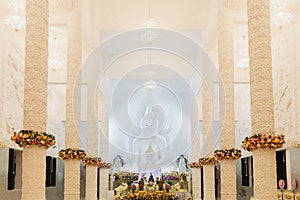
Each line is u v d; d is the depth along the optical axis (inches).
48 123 685.9
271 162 282.5
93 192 581.0
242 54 572.4
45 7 300.4
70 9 485.7
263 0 297.4
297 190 454.6
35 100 287.9
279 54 517.0
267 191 280.1
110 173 844.6
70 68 471.8
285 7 428.1
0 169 445.7
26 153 279.3
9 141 469.7
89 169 586.9
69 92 466.9
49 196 713.6
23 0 418.3
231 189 425.4
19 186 525.3
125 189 736.3
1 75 439.2
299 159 449.4
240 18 522.3
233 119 450.9
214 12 600.1
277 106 531.5
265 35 295.0
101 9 632.4
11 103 474.3
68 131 458.3
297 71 455.5
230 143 443.8
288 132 487.8
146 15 634.8
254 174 287.9
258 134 286.8
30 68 290.4
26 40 294.4
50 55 561.0
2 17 442.0
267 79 291.7
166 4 635.5
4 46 447.5
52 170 736.3
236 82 612.7
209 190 569.6
